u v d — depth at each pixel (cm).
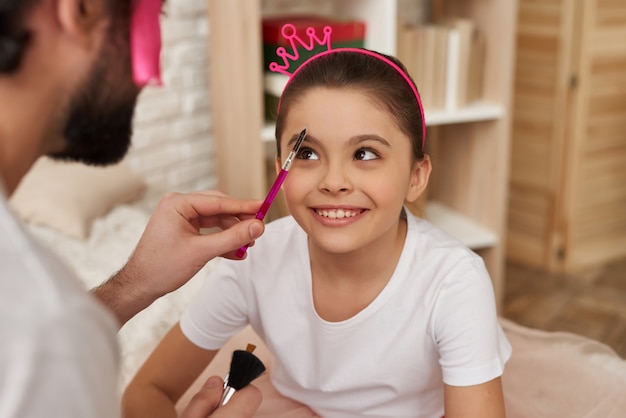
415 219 107
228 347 132
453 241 100
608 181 292
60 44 54
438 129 271
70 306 46
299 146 86
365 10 229
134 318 150
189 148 251
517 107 293
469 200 262
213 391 86
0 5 50
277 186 87
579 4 264
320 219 89
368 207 88
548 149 287
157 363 109
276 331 104
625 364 128
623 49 277
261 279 105
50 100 56
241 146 219
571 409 117
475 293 92
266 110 223
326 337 100
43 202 196
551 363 128
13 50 51
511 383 124
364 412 103
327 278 99
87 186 206
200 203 89
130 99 61
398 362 97
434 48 232
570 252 294
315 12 251
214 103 231
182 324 109
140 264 86
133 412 102
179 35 237
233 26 207
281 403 112
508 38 235
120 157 66
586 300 271
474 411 88
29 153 57
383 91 88
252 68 207
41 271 47
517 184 301
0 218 48
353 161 88
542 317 258
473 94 246
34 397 42
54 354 44
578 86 273
